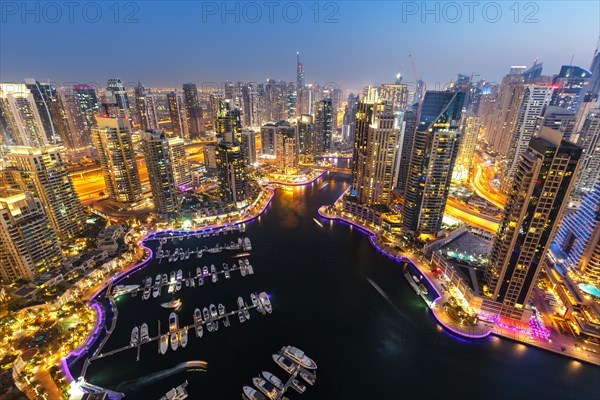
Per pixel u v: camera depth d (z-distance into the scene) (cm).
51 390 13350
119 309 18075
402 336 16388
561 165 13088
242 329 16700
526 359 15038
